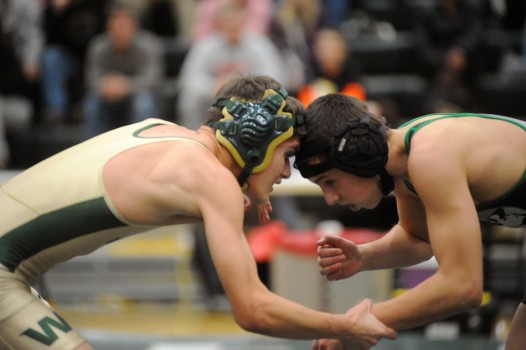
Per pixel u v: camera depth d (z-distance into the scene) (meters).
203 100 15.27
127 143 6.88
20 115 17.56
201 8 18.34
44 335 6.68
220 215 6.51
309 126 7.11
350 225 13.84
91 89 16.27
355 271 7.69
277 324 6.47
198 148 6.77
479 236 6.62
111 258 15.18
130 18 16.25
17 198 6.82
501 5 20.14
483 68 18.45
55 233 6.73
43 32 17.70
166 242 16.14
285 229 13.52
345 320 6.62
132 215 6.66
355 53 19.11
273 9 17.97
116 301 14.48
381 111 12.81
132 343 11.57
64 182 6.77
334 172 7.09
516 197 6.98
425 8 18.17
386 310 6.73
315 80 17.05
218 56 15.36
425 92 17.50
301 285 11.80
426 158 6.71
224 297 14.06
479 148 6.84
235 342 11.49
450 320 12.09
